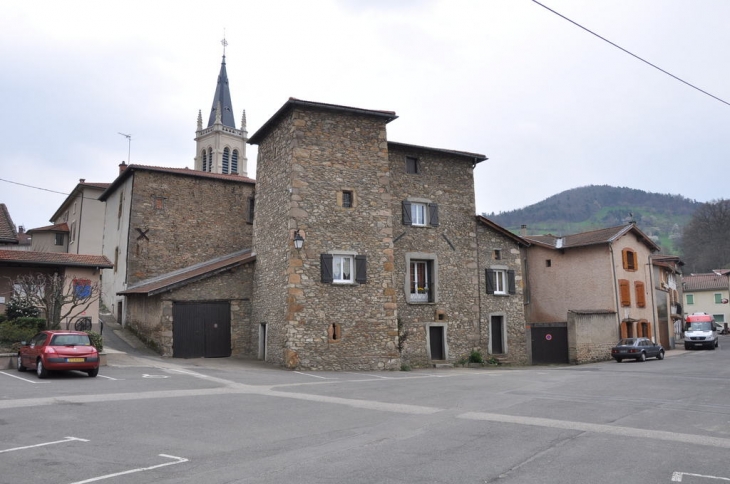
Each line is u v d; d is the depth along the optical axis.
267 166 22.89
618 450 7.60
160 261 27.31
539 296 34.09
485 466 6.72
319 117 20.80
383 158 21.70
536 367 24.67
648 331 33.59
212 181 29.06
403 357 22.69
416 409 11.02
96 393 12.19
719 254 70.44
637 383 16.27
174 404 11.06
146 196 27.39
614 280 31.20
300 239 19.58
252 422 9.46
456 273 24.78
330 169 20.69
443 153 24.95
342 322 20.06
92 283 23.03
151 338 22.42
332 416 10.12
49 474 6.25
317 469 6.57
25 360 15.88
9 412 9.86
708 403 12.15
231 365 19.64
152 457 7.07
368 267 20.80
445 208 24.91
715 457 7.25
